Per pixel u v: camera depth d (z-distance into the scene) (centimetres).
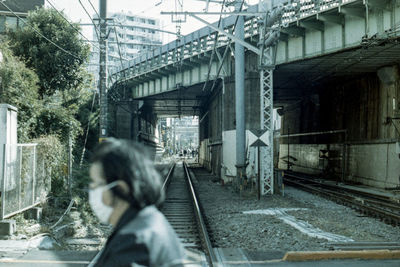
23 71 1689
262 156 1920
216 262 738
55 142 1409
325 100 3434
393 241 972
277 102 4119
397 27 1689
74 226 1116
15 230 922
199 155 6231
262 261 755
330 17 1933
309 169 3756
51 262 704
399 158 2214
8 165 971
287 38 2273
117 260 134
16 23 2955
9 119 1065
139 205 145
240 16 2139
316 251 800
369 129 2641
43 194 1252
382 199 1839
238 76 2141
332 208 1554
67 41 2325
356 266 726
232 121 2648
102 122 1961
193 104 5309
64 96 2542
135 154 148
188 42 3083
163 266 139
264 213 1402
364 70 2506
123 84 4216
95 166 148
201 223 1089
